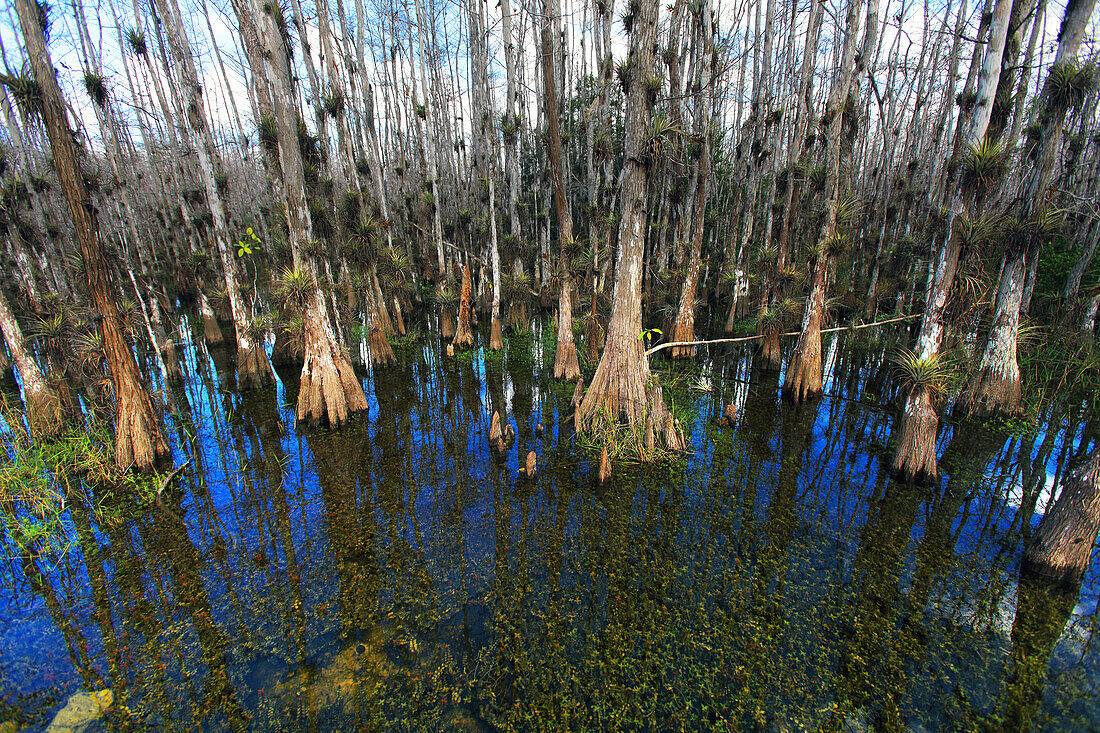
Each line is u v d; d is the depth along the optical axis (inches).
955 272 244.5
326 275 407.2
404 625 178.7
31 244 468.1
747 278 668.1
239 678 157.6
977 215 239.1
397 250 607.8
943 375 263.7
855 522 234.8
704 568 206.4
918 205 663.1
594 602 188.9
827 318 517.3
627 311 311.4
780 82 631.2
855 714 141.8
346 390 374.9
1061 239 455.8
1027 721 136.8
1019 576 195.8
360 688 153.6
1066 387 382.0
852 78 385.4
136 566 213.0
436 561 213.5
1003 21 211.5
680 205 540.1
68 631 178.2
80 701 149.5
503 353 543.5
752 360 514.0
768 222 665.0
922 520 235.0
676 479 279.1
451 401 411.2
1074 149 406.9
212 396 427.5
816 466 290.2
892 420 352.5
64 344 373.7
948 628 170.9
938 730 135.7
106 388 346.0
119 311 280.2
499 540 227.5
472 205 863.7
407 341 592.7
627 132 292.0
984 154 219.6
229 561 215.2
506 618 181.8
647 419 306.7
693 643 169.0
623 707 146.6
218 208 409.7
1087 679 148.5
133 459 281.3
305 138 374.3
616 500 259.6
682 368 489.4
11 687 154.8
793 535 226.7
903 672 154.6
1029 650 160.4
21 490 256.2
